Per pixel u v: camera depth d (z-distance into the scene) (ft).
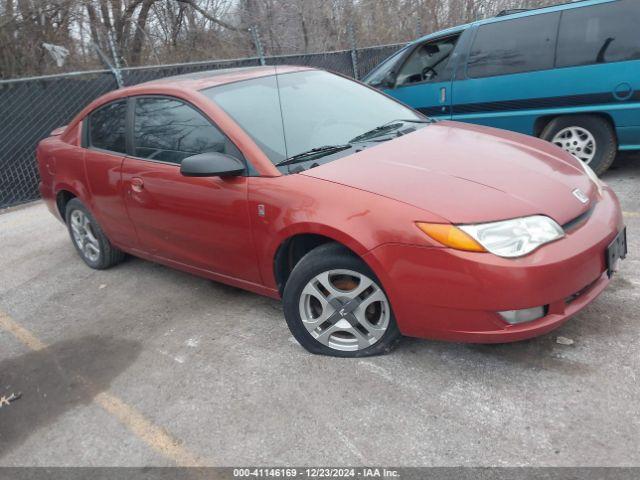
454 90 20.11
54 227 21.35
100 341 12.29
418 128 12.53
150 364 11.07
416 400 8.94
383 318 9.73
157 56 40.50
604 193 10.43
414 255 8.73
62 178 15.71
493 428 8.18
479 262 8.33
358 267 9.46
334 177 9.91
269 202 10.26
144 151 13.05
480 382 9.17
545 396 8.67
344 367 10.00
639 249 13.05
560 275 8.44
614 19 16.70
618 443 7.63
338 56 36.50
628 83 16.55
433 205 8.86
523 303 8.36
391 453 7.99
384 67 22.82
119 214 14.05
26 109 25.12
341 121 12.30
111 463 8.62
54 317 13.83
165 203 12.35
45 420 9.89
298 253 10.85
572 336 10.03
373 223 9.05
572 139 18.17
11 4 33.27
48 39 34.88
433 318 8.91
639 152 20.80
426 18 48.93
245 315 12.42
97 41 37.17
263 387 9.79
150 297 14.11
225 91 12.24
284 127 11.50
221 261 11.88
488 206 8.76
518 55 18.51
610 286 11.54
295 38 46.06
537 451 7.68
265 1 43.78
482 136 11.94
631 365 9.09
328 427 8.64
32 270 17.19
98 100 14.96
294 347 10.88
